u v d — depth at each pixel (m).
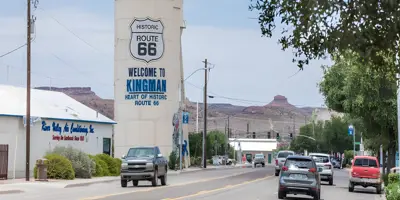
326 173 55.38
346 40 9.77
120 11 86.75
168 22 87.31
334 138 164.12
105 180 54.88
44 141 60.19
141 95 85.31
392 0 9.07
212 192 39.94
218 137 169.50
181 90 98.75
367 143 68.56
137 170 44.56
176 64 88.62
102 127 72.62
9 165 54.31
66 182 49.28
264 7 11.72
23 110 57.84
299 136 187.12
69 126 64.75
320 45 10.06
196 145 119.94
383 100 44.44
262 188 45.16
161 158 47.62
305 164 35.09
